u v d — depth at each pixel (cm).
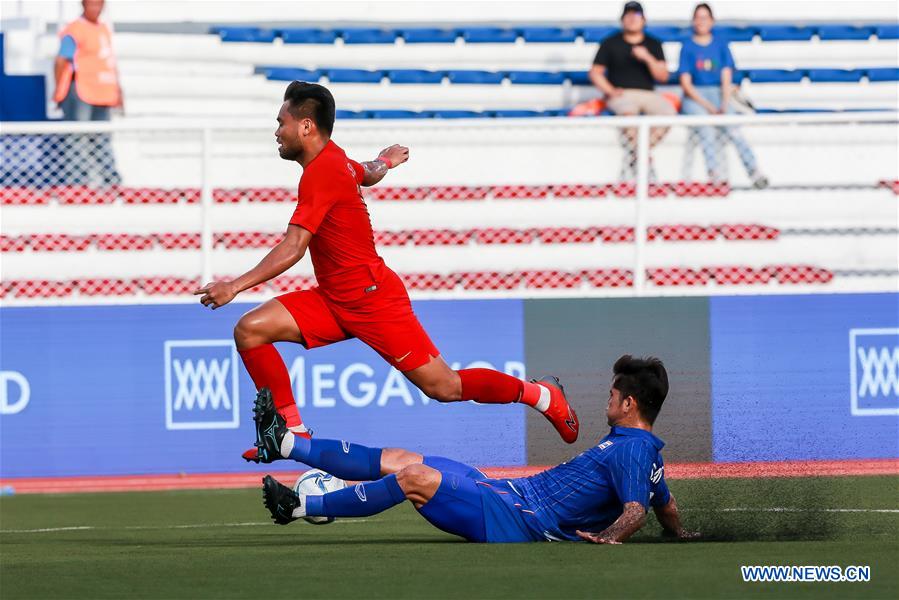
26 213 4200
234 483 3575
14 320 3628
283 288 4019
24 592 1677
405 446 3612
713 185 4234
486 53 5284
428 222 4384
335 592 1639
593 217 4403
